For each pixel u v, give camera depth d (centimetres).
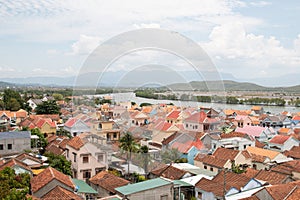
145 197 882
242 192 1641
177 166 1550
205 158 2142
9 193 1005
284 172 2114
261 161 2436
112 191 1210
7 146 2591
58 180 1445
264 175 1936
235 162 2264
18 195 993
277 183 1816
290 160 2494
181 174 1609
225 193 1573
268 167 2361
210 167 2092
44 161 2108
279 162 2455
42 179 1467
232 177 1783
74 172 1691
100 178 1407
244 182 1708
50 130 3506
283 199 1405
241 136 3031
